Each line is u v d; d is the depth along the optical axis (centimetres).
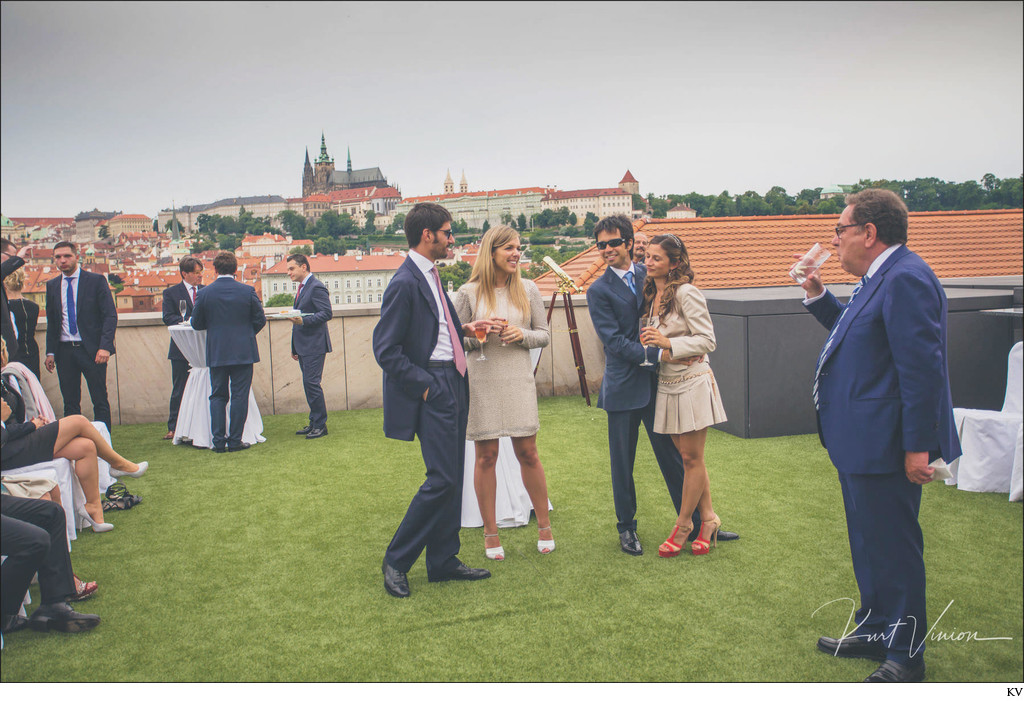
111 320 611
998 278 921
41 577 287
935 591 317
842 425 244
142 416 743
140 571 349
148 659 263
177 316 670
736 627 282
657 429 344
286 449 604
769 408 604
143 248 12144
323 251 12362
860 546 261
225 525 416
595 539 384
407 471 530
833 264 1317
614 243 351
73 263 600
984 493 457
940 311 225
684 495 352
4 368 383
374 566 352
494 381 346
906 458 228
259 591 324
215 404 591
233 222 13675
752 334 596
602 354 835
